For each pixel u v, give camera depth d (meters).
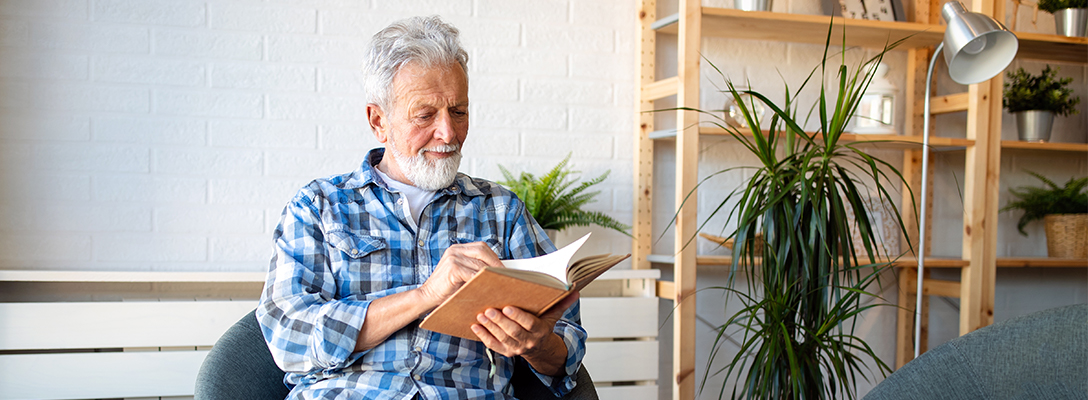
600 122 2.25
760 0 2.04
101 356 1.79
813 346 1.73
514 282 0.90
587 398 1.26
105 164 1.93
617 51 2.26
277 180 2.04
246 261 2.02
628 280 2.18
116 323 1.79
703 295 2.33
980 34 1.69
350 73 2.08
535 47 2.20
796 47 2.37
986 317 2.24
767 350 1.71
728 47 2.31
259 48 2.02
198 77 1.99
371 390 1.16
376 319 1.13
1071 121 2.65
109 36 1.93
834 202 1.65
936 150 2.40
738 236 1.71
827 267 1.67
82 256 1.92
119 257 1.94
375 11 2.09
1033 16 2.55
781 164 1.73
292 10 2.04
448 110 1.26
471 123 2.15
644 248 2.22
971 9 2.40
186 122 1.98
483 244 1.11
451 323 0.98
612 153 2.26
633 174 2.26
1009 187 2.60
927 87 1.90
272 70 2.03
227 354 1.19
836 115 1.65
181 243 1.98
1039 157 2.63
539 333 1.01
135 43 1.94
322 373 1.20
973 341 1.28
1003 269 2.62
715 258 2.02
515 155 2.18
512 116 2.18
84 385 1.78
